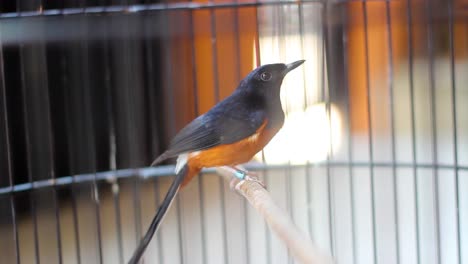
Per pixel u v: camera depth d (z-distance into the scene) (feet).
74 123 20.61
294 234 8.03
